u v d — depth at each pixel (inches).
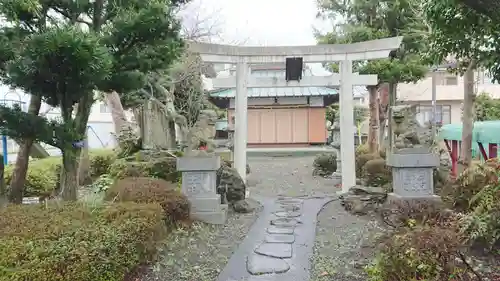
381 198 305.0
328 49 382.6
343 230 260.1
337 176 474.6
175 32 224.5
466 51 198.8
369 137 550.9
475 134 433.1
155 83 405.7
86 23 231.1
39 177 347.9
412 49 443.2
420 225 182.4
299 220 288.0
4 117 187.6
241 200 330.0
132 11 213.3
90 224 174.6
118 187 254.5
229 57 374.0
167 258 202.5
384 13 441.4
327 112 922.7
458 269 153.1
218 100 764.6
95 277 144.2
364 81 385.1
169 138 498.3
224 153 560.1
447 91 890.7
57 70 186.2
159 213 209.3
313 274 185.2
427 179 285.6
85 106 225.3
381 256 161.2
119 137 471.5
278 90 829.2
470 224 177.8
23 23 202.1
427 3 176.1
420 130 299.6
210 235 253.3
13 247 140.7
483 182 213.3
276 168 576.4
